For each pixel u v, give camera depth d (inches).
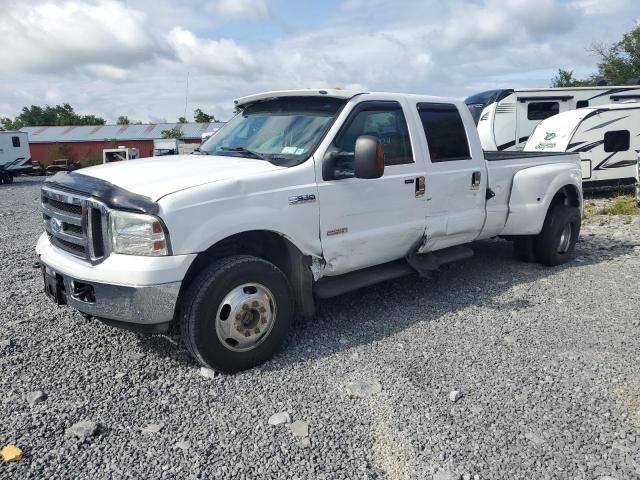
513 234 264.4
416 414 139.1
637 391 149.3
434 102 223.5
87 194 155.6
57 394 149.1
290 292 171.9
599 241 345.4
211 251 169.8
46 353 174.4
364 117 195.3
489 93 665.6
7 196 868.6
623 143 555.8
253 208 163.6
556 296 233.0
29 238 400.5
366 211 193.5
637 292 236.7
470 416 138.1
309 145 183.5
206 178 160.6
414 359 170.7
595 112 541.0
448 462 120.3
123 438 129.1
